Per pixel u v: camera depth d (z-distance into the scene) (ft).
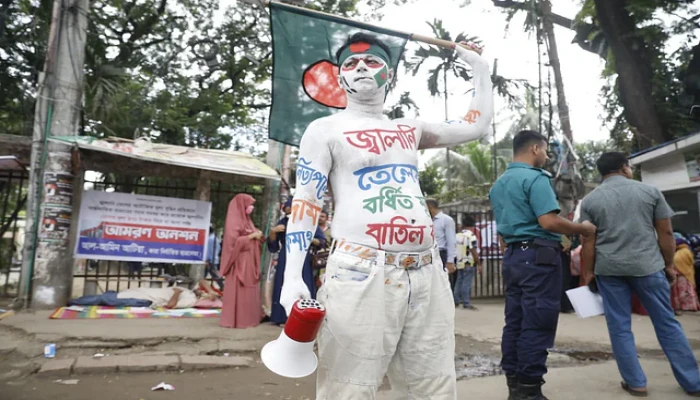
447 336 6.09
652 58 35.04
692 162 27.14
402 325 5.88
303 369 5.22
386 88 6.88
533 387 9.70
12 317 18.66
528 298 9.76
